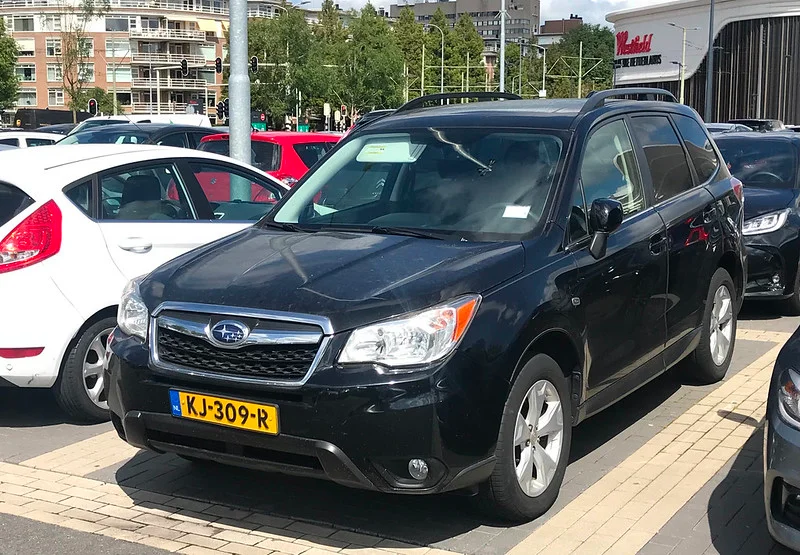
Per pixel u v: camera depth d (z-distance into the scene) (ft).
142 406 14.23
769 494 12.54
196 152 23.06
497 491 13.93
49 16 333.42
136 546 14.11
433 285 13.57
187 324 13.96
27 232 18.85
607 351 16.47
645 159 19.43
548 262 15.19
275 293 13.75
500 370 13.57
